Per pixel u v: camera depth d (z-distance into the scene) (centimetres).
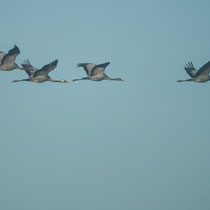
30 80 7281
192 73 7256
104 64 7219
